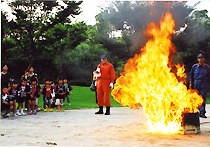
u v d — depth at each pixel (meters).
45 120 7.56
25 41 24.80
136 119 7.80
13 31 23.98
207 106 13.99
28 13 23.33
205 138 4.75
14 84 8.88
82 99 17.25
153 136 4.95
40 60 33.47
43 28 25.14
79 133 5.30
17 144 4.25
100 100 9.64
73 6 24.41
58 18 25.27
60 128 6.00
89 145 4.17
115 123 6.87
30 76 9.76
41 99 16.83
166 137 4.85
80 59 36.22
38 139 4.68
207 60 25.83
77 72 38.12
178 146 4.09
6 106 8.43
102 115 9.09
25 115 9.07
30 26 23.84
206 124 6.70
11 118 8.10
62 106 13.17
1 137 4.87
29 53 26.52
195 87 8.74
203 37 23.67
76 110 11.33
